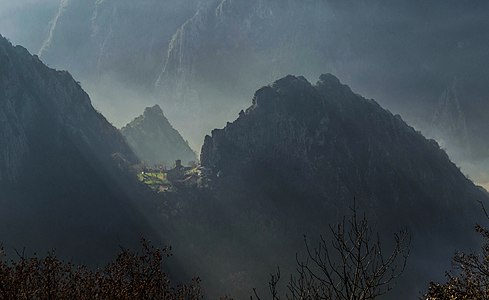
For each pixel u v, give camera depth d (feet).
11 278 54.44
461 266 52.60
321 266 38.50
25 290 54.49
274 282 39.52
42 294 54.60
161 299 58.08
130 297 55.31
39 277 56.49
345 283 36.91
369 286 37.01
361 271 37.86
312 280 38.11
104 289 55.67
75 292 56.29
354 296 36.45
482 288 47.29
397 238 42.63
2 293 52.75
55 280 57.16
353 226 40.42
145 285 56.54
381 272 38.29
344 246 38.81
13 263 57.16
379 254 39.45
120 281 57.00
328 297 36.70
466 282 48.83
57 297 55.16
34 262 57.77
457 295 46.65
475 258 52.95
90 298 55.67
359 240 39.04
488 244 53.83
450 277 50.52
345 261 38.52
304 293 37.27
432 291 48.21
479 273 50.31
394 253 39.99
